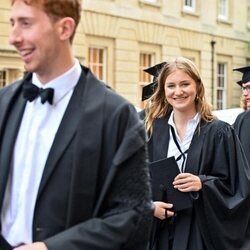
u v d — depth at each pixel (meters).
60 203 1.85
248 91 6.36
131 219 1.84
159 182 3.55
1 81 16.48
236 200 3.60
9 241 1.95
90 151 1.85
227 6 27.81
